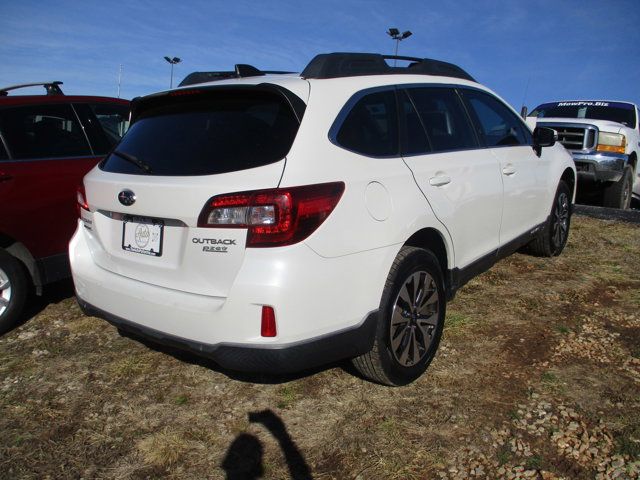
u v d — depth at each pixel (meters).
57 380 3.21
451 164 3.35
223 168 2.45
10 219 3.79
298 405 2.88
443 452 2.45
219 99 2.82
